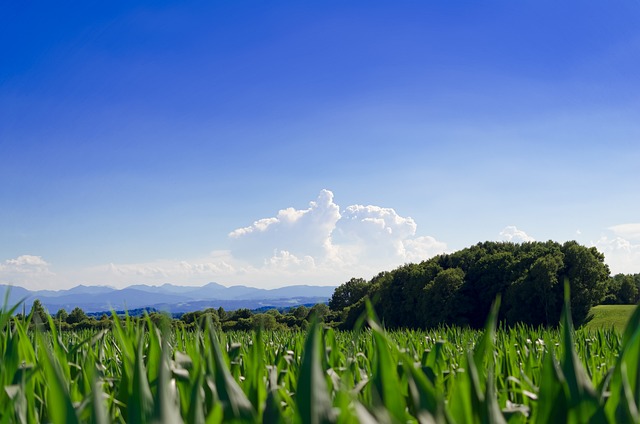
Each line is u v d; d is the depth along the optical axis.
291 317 60.31
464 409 1.31
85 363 2.46
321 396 1.08
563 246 71.94
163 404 0.99
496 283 74.31
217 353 1.43
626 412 1.29
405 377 2.03
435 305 76.75
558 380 1.35
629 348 1.39
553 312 66.94
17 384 1.92
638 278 107.44
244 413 1.33
